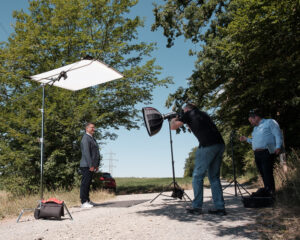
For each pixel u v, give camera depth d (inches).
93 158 266.2
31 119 420.8
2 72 499.8
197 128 166.2
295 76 357.4
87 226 149.0
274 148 195.8
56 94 434.9
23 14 540.1
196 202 168.1
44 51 521.7
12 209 251.0
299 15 319.9
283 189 203.0
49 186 432.8
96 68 234.8
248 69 419.8
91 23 567.8
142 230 131.2
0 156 416.8
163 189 504.4
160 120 166.7
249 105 470.0
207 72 491.8
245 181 644.1
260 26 338.6
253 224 131.1
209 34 533.3
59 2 525.7
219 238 111.7
